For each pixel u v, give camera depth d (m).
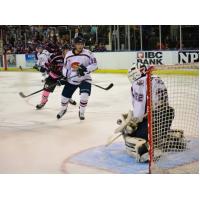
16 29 21.42
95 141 5.43
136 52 15.88
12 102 9.48
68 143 5.38
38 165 4.45
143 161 4.38
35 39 20.42
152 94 4.43
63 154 4.86
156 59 15.28
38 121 7.03
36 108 8.38
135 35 16.39
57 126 6.54
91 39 18.23
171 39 15.60
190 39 15.05
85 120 6.96
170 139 4.61
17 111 8.17
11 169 4.33
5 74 18.58
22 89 12.25
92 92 10.80
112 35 17.17
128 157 4.62
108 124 6.56
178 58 14.70
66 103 7.06
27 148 5.20
